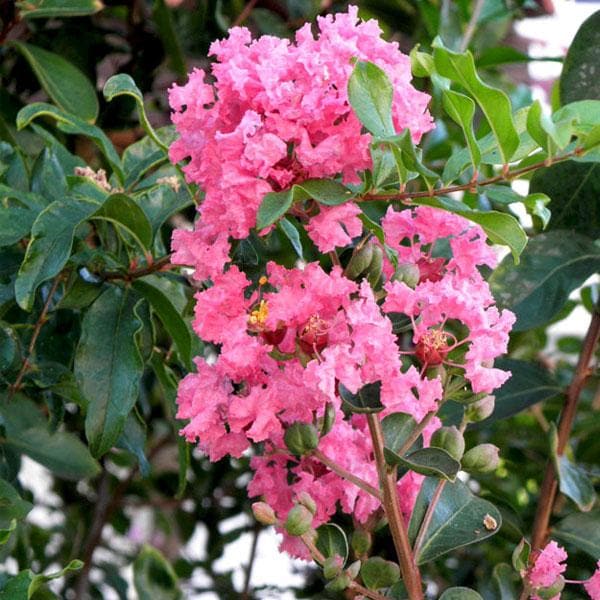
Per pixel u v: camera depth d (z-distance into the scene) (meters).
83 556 0.99
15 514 0.65
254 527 0.96
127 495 1.08
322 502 0.59
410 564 0.57
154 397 1.03
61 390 0.69
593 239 0.71
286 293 0.55
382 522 0.60
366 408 0.54
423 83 0.87
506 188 0.56
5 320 0.72
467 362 0.55
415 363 0.59
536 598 0.59
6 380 0.69
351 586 0.57
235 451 0.58
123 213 0.63
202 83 0.56
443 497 0.60
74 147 0.87
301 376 0.55
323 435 0.56
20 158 0.72
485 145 0.58
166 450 1.12
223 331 0.55
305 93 0.53
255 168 0.53
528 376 0.73
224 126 0.55
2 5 0.79
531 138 0.57
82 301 0.66
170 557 1.21
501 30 0.99
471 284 0.56
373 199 0.55
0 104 0.83
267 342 0.55
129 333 0.64
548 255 0.69
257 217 0.52
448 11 0.90
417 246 0.59
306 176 0.54
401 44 1.00
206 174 0.56
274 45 0.55
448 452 0.57
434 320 0.55
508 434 0.87
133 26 0.90
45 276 0.61
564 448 0.71
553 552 0.58
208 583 1.02
